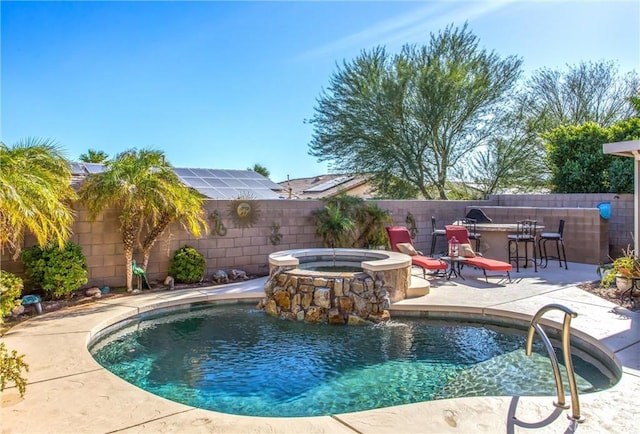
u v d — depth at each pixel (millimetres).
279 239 10594
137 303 7211
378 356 5426
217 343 5906
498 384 4582
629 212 12438
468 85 17594
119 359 5320
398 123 18281
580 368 4980
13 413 3463
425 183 19125
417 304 7176
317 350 5641
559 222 11695
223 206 9719
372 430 3219
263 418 3414
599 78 20250
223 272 9320
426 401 3920
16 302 6195
